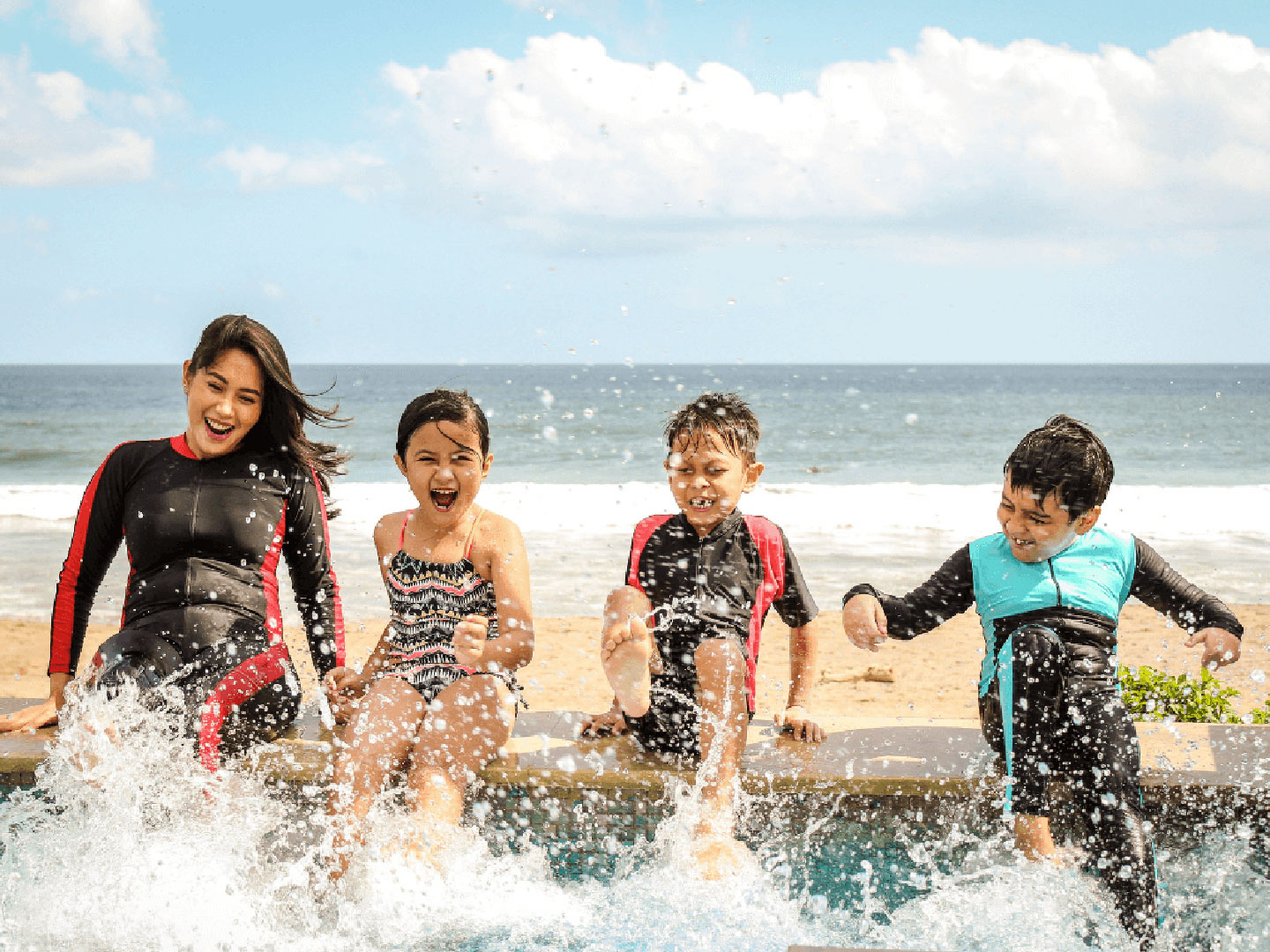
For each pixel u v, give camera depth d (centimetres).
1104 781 249
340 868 245
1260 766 277
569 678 615
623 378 11212
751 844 273
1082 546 289
